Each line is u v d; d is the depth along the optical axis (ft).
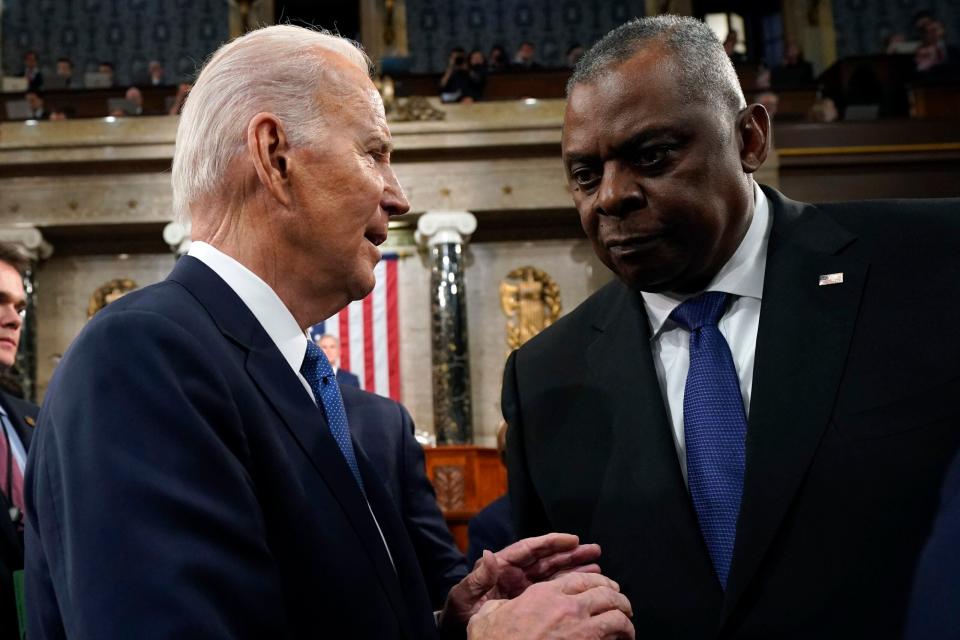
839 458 4.22
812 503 4.21
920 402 4.18
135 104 36.45
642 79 4.38
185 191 4.20
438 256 32.35
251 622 3.20
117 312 3.57
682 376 4.98
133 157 32.17
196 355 3.50
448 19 48.60
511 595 4.59
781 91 37.91
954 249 4.50
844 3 48.91
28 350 32.40
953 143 32.73
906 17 48.39
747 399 4.68
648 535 4.62
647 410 4.83
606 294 5.55
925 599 3.75
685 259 4.56
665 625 4.47
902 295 4.46
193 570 3.05
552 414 5.27
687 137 4.37
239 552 3.25
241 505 3.33
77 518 3.11
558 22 48.67
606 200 4.44
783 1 49.60
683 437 4.81
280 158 4.05
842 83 40.01
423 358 33.68
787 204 5.08
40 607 3.53
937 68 37.52
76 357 3.44
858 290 4.54
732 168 4.52
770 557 4.22
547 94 38.14
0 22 47.75
